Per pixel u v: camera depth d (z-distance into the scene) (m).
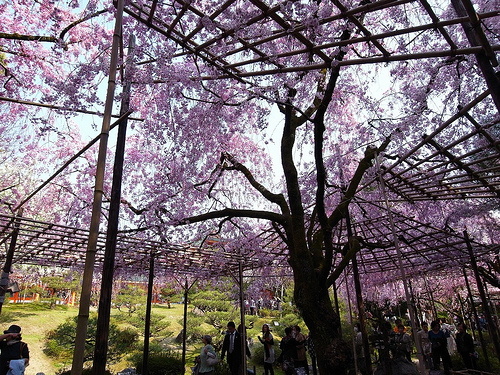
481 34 2.63
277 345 12.36
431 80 5.30
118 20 2.53
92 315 15.22
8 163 8.01
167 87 5.11
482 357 9.47
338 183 8.65
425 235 7.71
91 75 4.26
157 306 26.14
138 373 9.06
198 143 6.39
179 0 3.35
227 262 8.37
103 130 2.22
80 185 8.11
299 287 5.47
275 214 6.30
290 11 3.25
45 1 5.91
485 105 5.52
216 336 13.09
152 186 7.17
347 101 8.66
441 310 22.78
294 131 6.76
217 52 3.95
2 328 14.09
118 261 8.19
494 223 10.05
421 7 4.88
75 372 1.77
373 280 12.21
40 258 7.64
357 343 7.95
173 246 7.12
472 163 4.60
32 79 7.12
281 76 4.51
